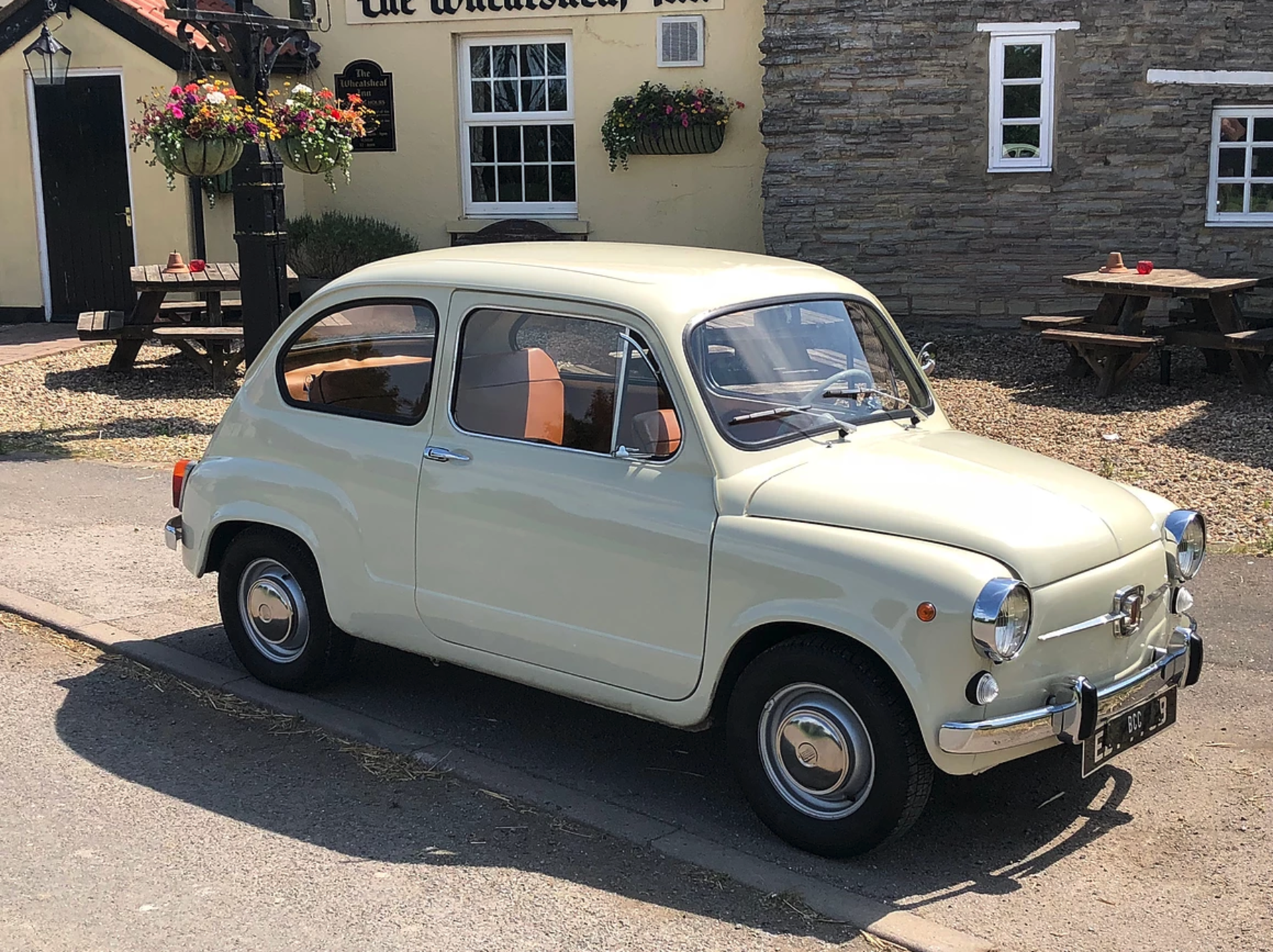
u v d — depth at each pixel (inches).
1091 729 152.4
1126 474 333.7
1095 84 500.4
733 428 167.5
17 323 579.8
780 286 186.9
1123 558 163.3
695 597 163.3
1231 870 157.9
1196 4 490.0
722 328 174.2
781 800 162.1
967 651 145.6
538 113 577.3
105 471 356.5
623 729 201.2
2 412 420.2
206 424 411.8
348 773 183.6
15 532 297.7
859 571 150.9
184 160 350.3
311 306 205.0
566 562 173.9
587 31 558.9
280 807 173.2
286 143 364.5
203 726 199.3
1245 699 208.7
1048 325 427.2
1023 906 149.9
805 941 142.7
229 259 566.6
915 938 142.2
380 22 577.0
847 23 511.5
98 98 554.3
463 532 183.3
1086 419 389.4
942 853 162.2
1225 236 501.4
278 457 205.2
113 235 566.3
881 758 151.8
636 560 167.5
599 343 174.6
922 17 506.3
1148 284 402.0
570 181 581.6
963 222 517.7
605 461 172.2
